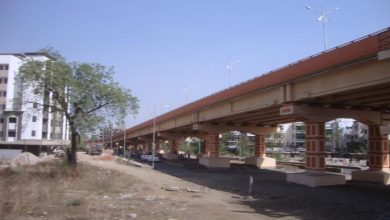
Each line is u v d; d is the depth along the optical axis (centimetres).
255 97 4700
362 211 2306
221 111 5828
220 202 2538
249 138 14062
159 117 9631
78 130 4081
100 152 11656
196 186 3738
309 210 2319
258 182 4316
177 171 6141
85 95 3956
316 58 3356
